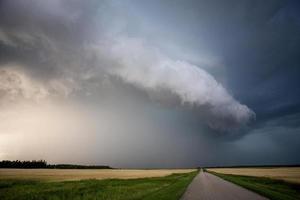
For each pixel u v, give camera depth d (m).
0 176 58.03
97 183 36.22
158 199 16.11
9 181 39.62
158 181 40.91
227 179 41.28
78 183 36.31
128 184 34.06
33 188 28.53
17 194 22.55
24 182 38.25
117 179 48.16
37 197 20.81
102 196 20.61
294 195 19.22
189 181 35.44
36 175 64.88
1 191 25.14
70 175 67.69
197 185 27.61
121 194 21.22
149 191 22.62
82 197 20.69
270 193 18.59
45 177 55.41
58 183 36.41
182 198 16.19
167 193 19.44
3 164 170.25
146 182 38.31
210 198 16.14
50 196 21.34
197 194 18.44
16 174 69.50
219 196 17.19
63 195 21.50
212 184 29.20
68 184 34.44
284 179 46.16
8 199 20.02
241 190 21.59
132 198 17.34
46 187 29.67
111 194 21.56
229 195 17.73
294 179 46.47
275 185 32.22
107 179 48.16
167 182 38.09
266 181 39.81
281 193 19.80
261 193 18.72
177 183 31.22
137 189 25.86
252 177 53.62
